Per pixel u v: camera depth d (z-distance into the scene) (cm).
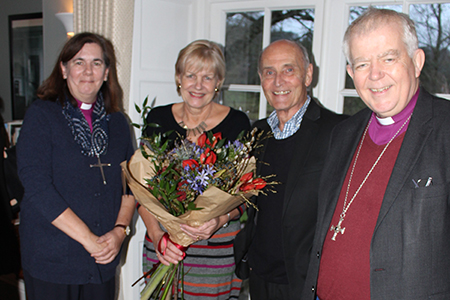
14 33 398
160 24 242
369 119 136
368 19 116
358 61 117
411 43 112
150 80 241
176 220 140
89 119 167
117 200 172
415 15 202
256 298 173
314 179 151
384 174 121
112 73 179
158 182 139
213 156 134
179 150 143
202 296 172
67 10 276
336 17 219
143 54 237
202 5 260
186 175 130
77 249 157
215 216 143
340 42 220
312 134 157
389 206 113
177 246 155
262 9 244
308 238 152
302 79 162
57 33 285
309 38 232
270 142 170
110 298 173
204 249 169
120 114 183
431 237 107
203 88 177
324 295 134
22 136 151
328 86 226
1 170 215
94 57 160
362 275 121
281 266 161
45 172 150
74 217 152
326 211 136
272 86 161
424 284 108
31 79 393
